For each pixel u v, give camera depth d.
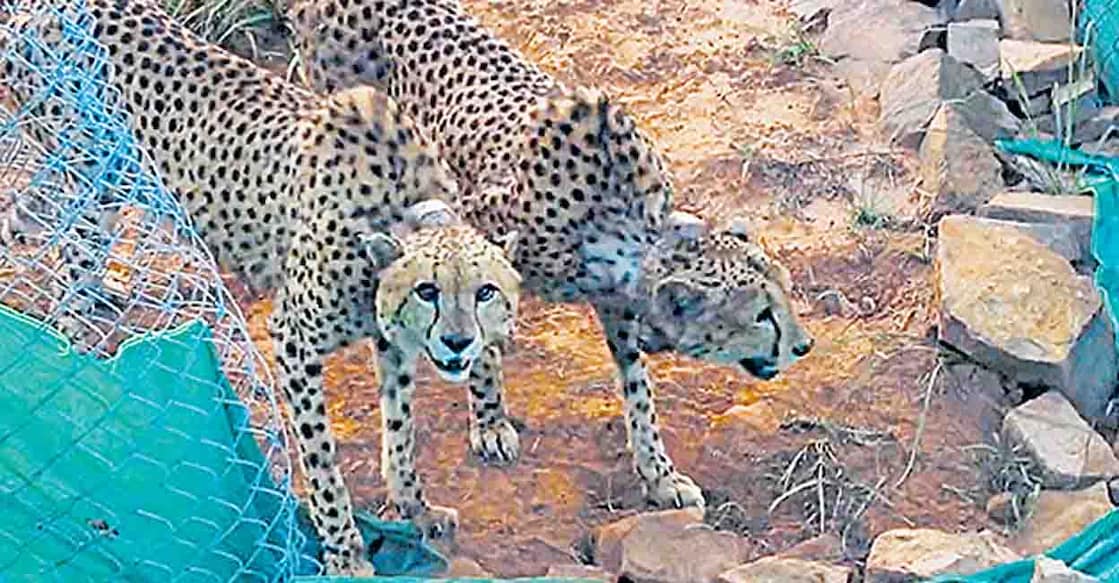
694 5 10.58
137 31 7.26
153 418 6.23
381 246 6.23
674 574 6.66
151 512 6.18
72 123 6.63
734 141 9.37
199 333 6.41
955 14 10.13
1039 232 8.32
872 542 6.98
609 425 7.54
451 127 7.37
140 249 6.59
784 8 10.54
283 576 6.36
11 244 6.98
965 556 6.54
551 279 6.96
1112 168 8.90
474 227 7.02
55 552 6.01
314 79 7.93
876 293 8.38
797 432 7.50
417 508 6.93
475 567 6.79
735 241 6.81
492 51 7.54
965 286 7.88
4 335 6.10
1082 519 6.93
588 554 6.95
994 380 7.71
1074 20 9.50
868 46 9.98
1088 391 7.70
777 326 6.77
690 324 6.79
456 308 6.07
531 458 7.39
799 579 6.54
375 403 7.69
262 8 9.97
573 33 10.30
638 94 9.83
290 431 7.08
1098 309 7.83
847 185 9.05
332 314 6.57
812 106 9.66
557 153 6.71
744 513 7.15
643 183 6.72
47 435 6.07
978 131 9.20
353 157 6.52
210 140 7.01
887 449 7.42
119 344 6.82
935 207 8.76
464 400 7.69
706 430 7.52
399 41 7.66
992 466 7.34
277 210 6.77
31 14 6.94
